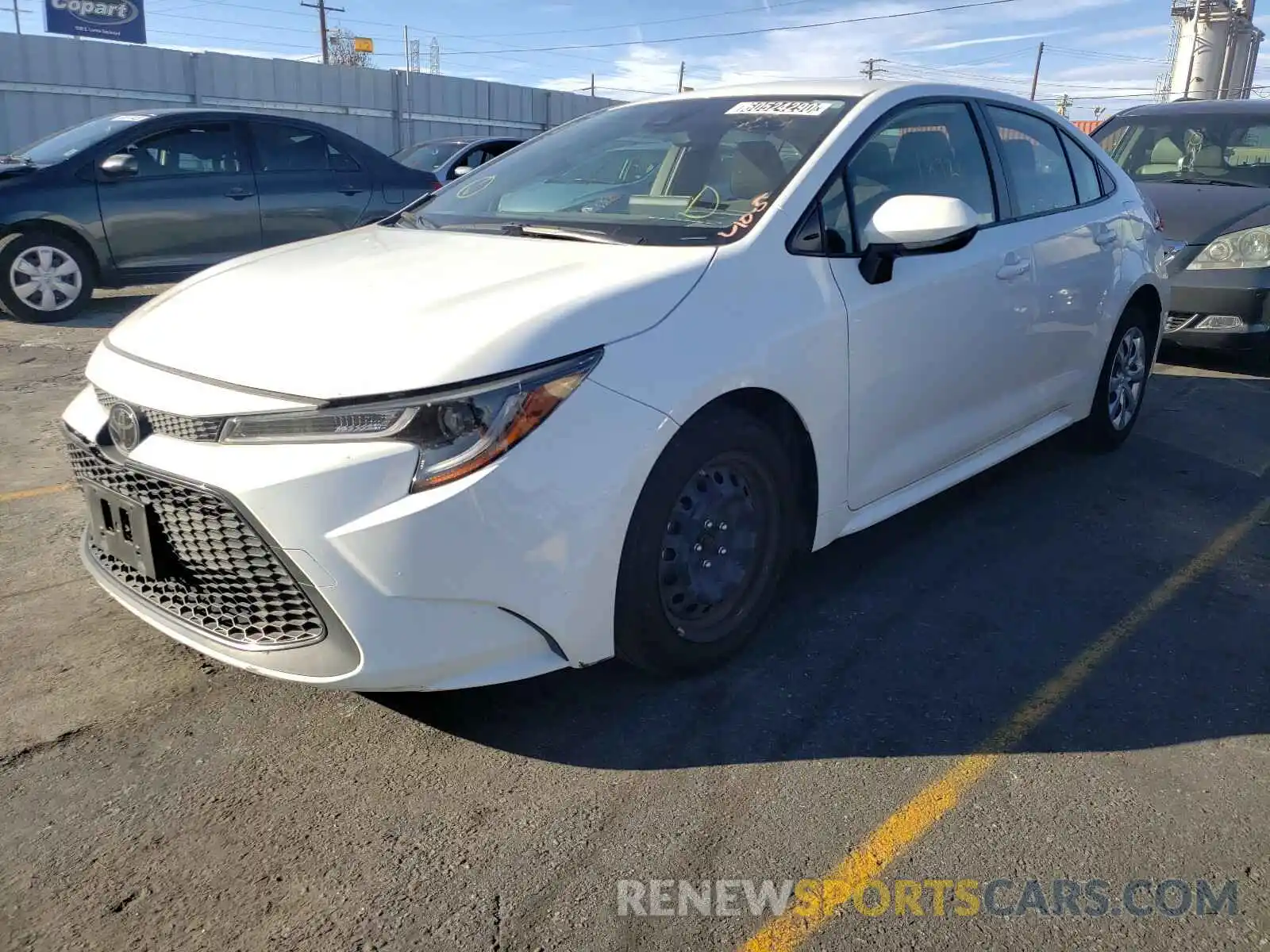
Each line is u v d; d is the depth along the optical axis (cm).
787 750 256
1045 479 458
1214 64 3381
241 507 223
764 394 275
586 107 3002
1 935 193
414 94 2533
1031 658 303
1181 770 249
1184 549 384
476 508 221
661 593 264
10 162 816
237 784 239
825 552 377
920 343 329
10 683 278
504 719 267
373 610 222
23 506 406
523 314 237
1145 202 498
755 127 339
